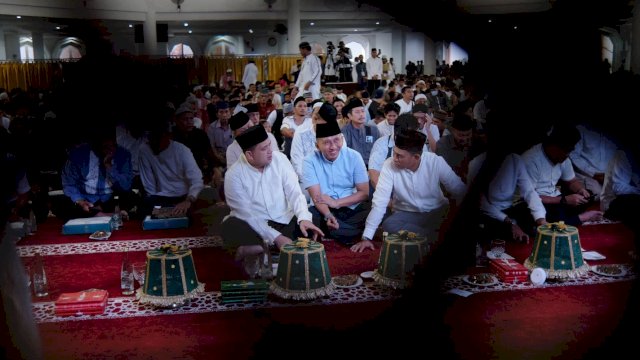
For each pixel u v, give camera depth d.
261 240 3.94
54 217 5.58
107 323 3.10
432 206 4.29
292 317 3.12
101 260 4.21
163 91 9.47
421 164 4.24
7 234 1.62
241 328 3.02
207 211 5.56
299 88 9.78
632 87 5.51
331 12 19.61
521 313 3.14
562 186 5.10
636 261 3.90
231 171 4.14
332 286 3.41
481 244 3.96
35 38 23.44
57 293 3.55
